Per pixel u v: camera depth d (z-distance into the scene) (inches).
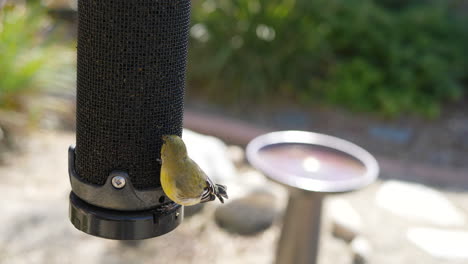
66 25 89.5
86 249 52.8
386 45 97.7
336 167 49.6
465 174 78.9
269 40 93.7
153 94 32.6
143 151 32.8
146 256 53.7
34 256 51.3
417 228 64.7
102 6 31.6
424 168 79.3
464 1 113.7
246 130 84.6
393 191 72.0
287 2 94.5
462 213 68.7
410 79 94.7
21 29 72.4
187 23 33.7
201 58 94.5
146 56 32.1
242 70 93.3
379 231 63.6
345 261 57.6
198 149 67.4
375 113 92.2
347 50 100.4
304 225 49.3
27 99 71.5
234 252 56.8
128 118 32.4
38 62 70.8
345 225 61.4
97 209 32.6
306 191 45.0
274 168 48.3
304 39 94.0
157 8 31.8
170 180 31.3
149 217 32.5
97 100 32.4
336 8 100.9
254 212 60.7
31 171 64.3
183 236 57.6
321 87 95.0
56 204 57.9
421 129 89.5
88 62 32.4
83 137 33.0
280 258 50.4
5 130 70.1
